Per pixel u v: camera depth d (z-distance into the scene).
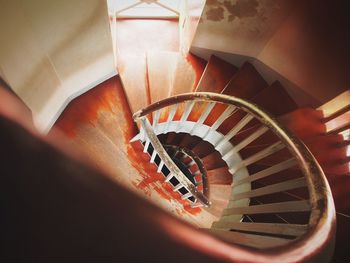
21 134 0.53
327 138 2.82
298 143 2.16
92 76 3.43
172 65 4.04
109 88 3.74
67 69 2.78
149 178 3.45
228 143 3.30
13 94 0.81
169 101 3.02
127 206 0.59
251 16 3.35
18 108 0.70
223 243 0.84
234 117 3.54
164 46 4.49
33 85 2.20
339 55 2.64
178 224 0.69
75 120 3.26
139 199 0.64
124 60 4.03
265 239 1.77
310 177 1.86
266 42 3.52
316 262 1.16
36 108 2.35
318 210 1.56
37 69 2.20
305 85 3.24
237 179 3.29
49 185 0.50
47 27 2.13
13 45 1.77
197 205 3.53
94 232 0.52
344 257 2.11
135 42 4.46
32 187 0.48
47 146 0.55
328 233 1.35
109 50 3.39
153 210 0.65
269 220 2.67
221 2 3.33
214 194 3.87
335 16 2.64
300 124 2.96
